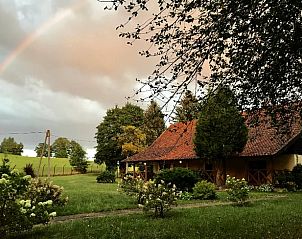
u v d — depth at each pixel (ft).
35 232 31.94
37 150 365.61
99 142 209.26
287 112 25.53
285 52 22.15
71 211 46.24
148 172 141.38
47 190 44.16
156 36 22.47
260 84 23.76
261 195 73.87
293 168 90.94
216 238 27.89
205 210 47.70
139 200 55.21
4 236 28.17
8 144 366.02
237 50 22.66
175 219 39.27
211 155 93.30
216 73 23.81
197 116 24.02
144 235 29.76
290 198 65.57
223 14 20.70
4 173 29.68
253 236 28.37
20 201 27.91
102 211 48.24
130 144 186.50
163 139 144.15
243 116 26.37
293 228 31.78
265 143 96.68
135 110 206.39
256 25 21.26
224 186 96.12
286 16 20.75
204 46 21.90
